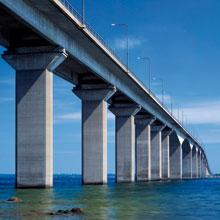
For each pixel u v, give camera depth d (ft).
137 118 381.40
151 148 428.15
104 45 221.46
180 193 204.33
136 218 99.60
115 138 325.83
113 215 104.12
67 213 104.88
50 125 192.54
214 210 124.47
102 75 249.14
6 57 192.13
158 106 373.20
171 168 544.62
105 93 264.31
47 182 189.37
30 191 177.88
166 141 483.51
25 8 162.20
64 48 193.98
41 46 191.42
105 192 193.77
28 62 191.31
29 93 191.11
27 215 99.30
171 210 121.39
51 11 171.73
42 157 188.55
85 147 264.93
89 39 203.31
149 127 384.06
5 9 155.02
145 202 143.64
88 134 264.93
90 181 263.08
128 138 323.37
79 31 193.36
